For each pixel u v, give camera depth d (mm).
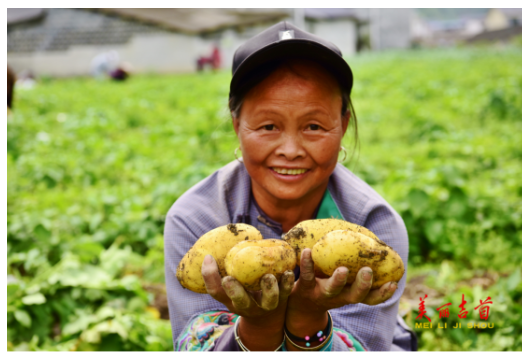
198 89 16703
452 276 3916
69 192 5715
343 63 1664
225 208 1932
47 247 4207
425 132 8688
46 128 10281
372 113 10930
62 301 3338
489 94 11031
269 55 1625
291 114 1642
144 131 10234
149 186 6188
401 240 1922
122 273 4219
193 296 1840
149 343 2859
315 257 1284
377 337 1858
